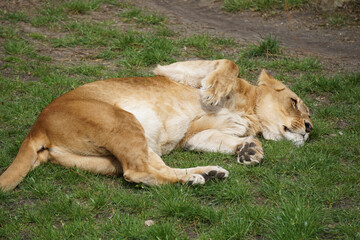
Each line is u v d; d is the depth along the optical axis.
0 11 19.36
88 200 7.38
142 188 7.79
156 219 6.93
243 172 8.43
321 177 8.15
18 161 7.73
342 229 6.60
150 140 8.83
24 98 11.48
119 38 16.34
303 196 7.46
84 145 7.90
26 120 10.37
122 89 9.04
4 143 9.44
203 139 9.62
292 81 13.74
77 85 12.49
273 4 22.75
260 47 16.00
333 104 12.23
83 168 8.15
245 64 14.80
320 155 9.04
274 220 6.69
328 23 21.09
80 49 15.78
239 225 6.48
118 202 7.25
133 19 19.86
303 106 10.42
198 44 16.44
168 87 9.48
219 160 9.12
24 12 19.67
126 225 6.60
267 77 10.39
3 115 10.45
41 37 16.59
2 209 7.07
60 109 7.99
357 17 21.64
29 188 7.71
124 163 7.74
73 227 6.52
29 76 13.12
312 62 15.08
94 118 7.82
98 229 6.62
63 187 7.80
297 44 18.25
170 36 17.88
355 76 13.55
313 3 22.77
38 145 7.95
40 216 6.90
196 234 6.61
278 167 8.63
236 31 19.67
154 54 14.66
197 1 24.50
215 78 9.40
